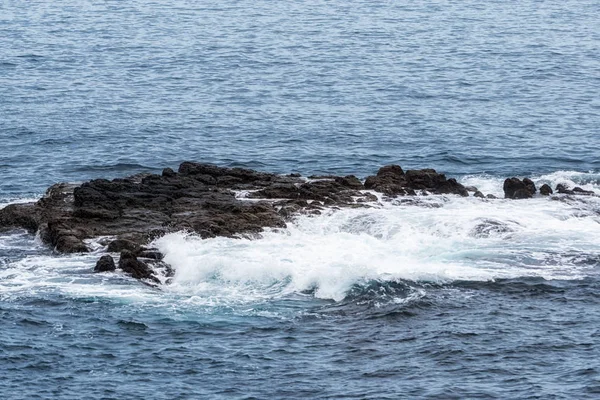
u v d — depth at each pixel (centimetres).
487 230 15550
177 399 10912
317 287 13738
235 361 11738
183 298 13500
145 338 12331
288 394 10994
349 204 16562
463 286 13750
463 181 18750
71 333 12431
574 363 11606
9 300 13338
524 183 17662
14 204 16912
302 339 12300
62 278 14050
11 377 11381
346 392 11012
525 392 10956
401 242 15150
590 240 15350
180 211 16125
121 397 10956
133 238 15150
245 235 15250
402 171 18138
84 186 16862
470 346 12025
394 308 13075
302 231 15525
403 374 11406
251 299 13475
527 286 13750
